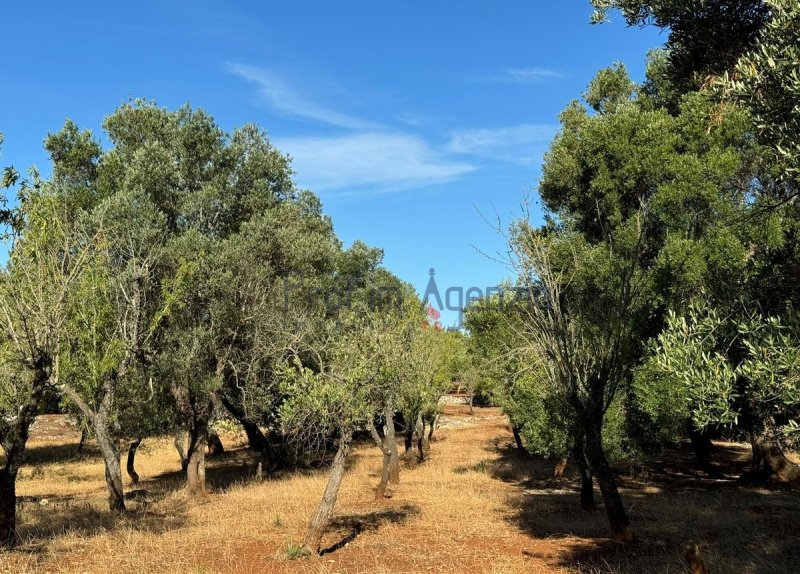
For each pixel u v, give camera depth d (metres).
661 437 14.94
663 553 9.62
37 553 10.16
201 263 16.75
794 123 5.28
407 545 10.70
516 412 18.33
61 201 14.05
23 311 10.44
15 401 12.53
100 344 14.12
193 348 16.62
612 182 16.23
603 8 7.11
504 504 15.09
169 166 19.42
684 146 15.75
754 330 5.65
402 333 15.34
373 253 39.34
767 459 16.88
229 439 37.81
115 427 17.39
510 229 11.08
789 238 7.75
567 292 12.80
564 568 8.95
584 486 13.94
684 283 12.14
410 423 23.84
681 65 7.21
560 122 25.61
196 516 13.97
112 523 13.02
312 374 10.78
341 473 10.52
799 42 5.22
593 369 11.05
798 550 9.39
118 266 15.45
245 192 22.12
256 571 8.96
